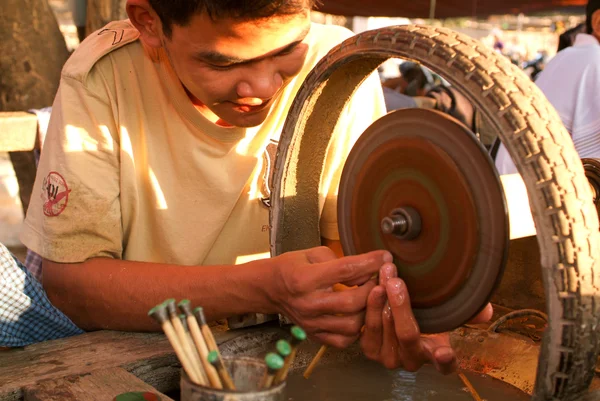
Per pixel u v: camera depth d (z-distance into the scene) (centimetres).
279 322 154
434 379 145
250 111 134
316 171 149
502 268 105
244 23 113
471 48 105
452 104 392
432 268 118
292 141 142
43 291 140
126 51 152
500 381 145
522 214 134
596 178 149
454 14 778
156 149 156
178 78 147
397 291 117
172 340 85
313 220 153
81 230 145
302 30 121
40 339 142
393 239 126
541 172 93
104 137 148
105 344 139
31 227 150
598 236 94
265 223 170
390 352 123
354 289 123
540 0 721
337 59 128
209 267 139
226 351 141
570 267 92
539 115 96
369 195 131
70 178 143
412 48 111
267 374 82
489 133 388
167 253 162
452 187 111
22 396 118
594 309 93
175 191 158
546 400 97
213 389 79
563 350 94
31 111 253
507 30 1623
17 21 304
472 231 108
